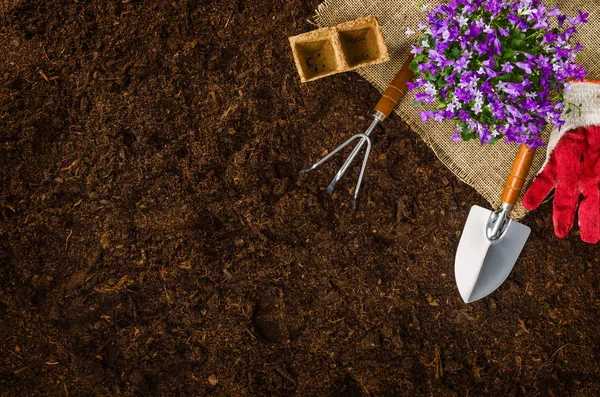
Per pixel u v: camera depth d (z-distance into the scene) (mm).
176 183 1486
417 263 1503
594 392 1506
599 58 1460
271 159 1489
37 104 1480
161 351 1503
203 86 1483
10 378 1500
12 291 1491
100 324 1497
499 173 1480
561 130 1456
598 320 1503
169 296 1495
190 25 1476
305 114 1486
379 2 1461
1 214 1485
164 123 1482
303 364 1508
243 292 1500
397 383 1509
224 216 1493
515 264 1504
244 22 1479
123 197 1490
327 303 1503
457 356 1505
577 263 1500
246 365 1506
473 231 1469
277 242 1497
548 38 1257
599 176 1463
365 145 1489
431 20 1275
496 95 1253
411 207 1496
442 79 1284
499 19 1256
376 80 1473
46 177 1486
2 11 1470
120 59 1478
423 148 1491
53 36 1476
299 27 1479
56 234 1494
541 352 1506
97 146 1485
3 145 1478
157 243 1491
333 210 1495
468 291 1474
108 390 1504
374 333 1504
